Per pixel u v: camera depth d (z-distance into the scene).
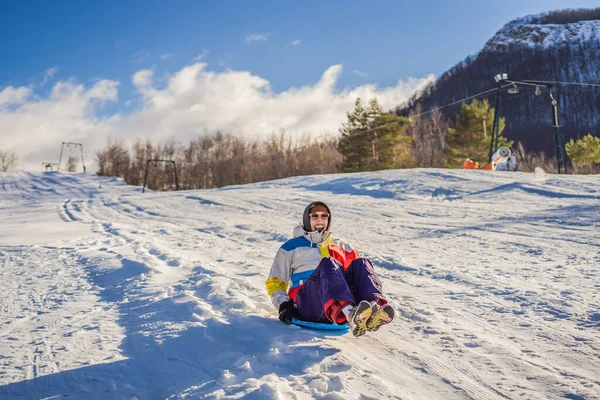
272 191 25.89
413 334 4.15
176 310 4.79
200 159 93.44
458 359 3.56
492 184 19.12
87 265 7.91
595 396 2.90
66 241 11.30
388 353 3.71
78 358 3.71
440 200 17.39
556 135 33.12
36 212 25.02
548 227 10.14
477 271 6.55
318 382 3.00
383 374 3.29
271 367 3.32
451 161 57.44
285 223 13.64
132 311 4.98
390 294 5.54
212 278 6.16
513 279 6.00
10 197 43.62
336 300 3.68
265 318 4.41
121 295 5.73
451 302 5.13
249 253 8.88
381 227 11.66
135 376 3.33
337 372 3.24
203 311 4.62
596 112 144.75
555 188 16.75
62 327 4.55
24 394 3.11
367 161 66.06
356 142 65.00
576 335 3.99
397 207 15.88
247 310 4.66
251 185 31.44
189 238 11.39
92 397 3.03
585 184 17.08
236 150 90.81
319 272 3.93
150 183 94.62
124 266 7.40
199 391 3.00
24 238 12.47
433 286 5.87
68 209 25.61
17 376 3.40
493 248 8.34
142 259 7.88
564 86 176.88
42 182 59.69
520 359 3.53
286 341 3.78
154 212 20.84
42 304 5.50
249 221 14.57
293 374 3.19
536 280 5.91
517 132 137.62
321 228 4.41
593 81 194.12
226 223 14.27
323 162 81.44
